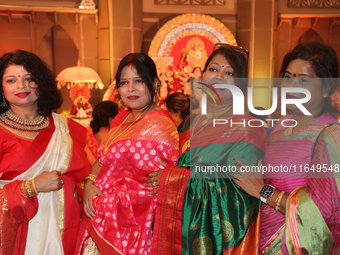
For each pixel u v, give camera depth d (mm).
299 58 1446
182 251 1563
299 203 1370
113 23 5723
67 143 1741
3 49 5848
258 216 1521
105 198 1625
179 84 5801
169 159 1619
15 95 1571
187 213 1564
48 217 1636
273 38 6047
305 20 6301
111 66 5789
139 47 5898
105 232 1604
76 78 5176
